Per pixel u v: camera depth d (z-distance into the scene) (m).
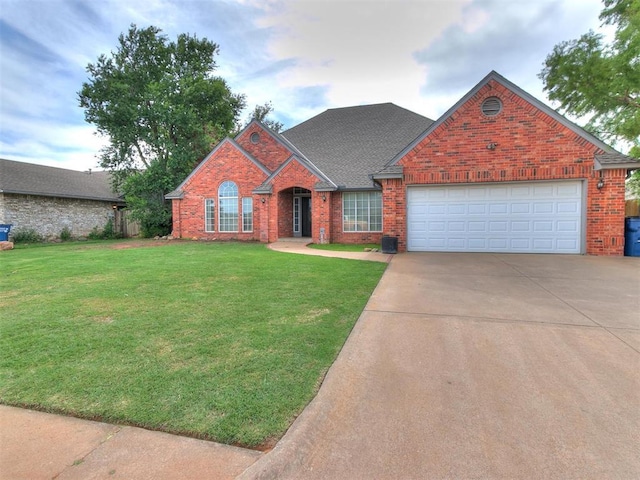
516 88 10.98
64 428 2.55
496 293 6.25
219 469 2.14
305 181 16.16
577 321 4.74
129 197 22.34
